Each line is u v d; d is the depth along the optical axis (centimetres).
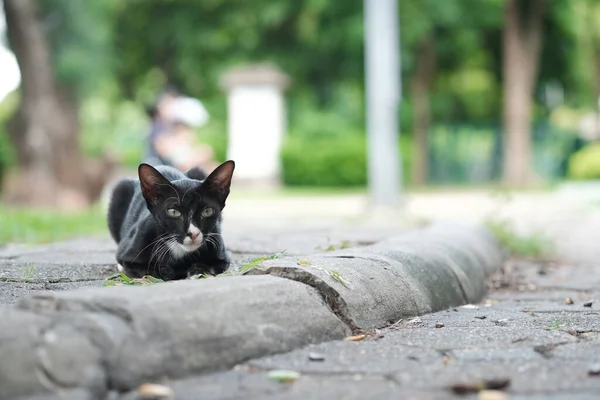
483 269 716
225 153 3158
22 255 744
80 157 2023
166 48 3491
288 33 3216
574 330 441
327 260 489
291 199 2177
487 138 3238
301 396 315
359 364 360
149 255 514
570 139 3562
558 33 3195
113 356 320
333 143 2923
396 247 599
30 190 1912
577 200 2106
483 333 431
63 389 305
